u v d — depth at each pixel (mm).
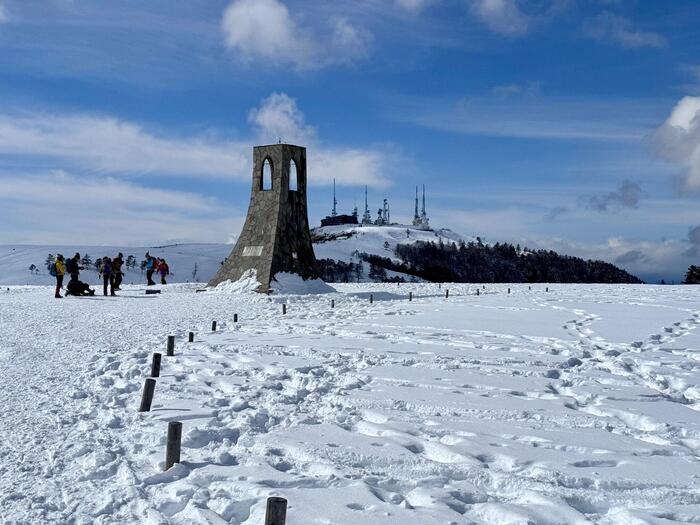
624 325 20797
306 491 6609
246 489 6707
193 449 8297
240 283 37156
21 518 6074
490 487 6914
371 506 6191
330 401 10758
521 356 14711
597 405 10320
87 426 9242
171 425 7547
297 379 12492
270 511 5176
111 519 6055
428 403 10297
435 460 7848
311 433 8828
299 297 34000
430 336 18156
